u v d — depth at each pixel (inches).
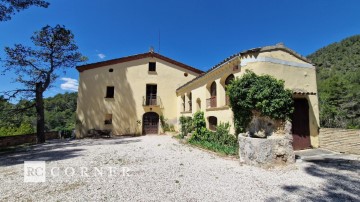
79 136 754.8
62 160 331.3
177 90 815.7
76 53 730.8
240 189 192.4
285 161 272.4
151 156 349.1
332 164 274.7
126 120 800.3
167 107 842.2
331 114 784.9
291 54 385.1
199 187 197.9
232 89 334.0
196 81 597.6
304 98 384.5
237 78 334.6
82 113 767.1
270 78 311.9
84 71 787.4
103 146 490.6
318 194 179.8
